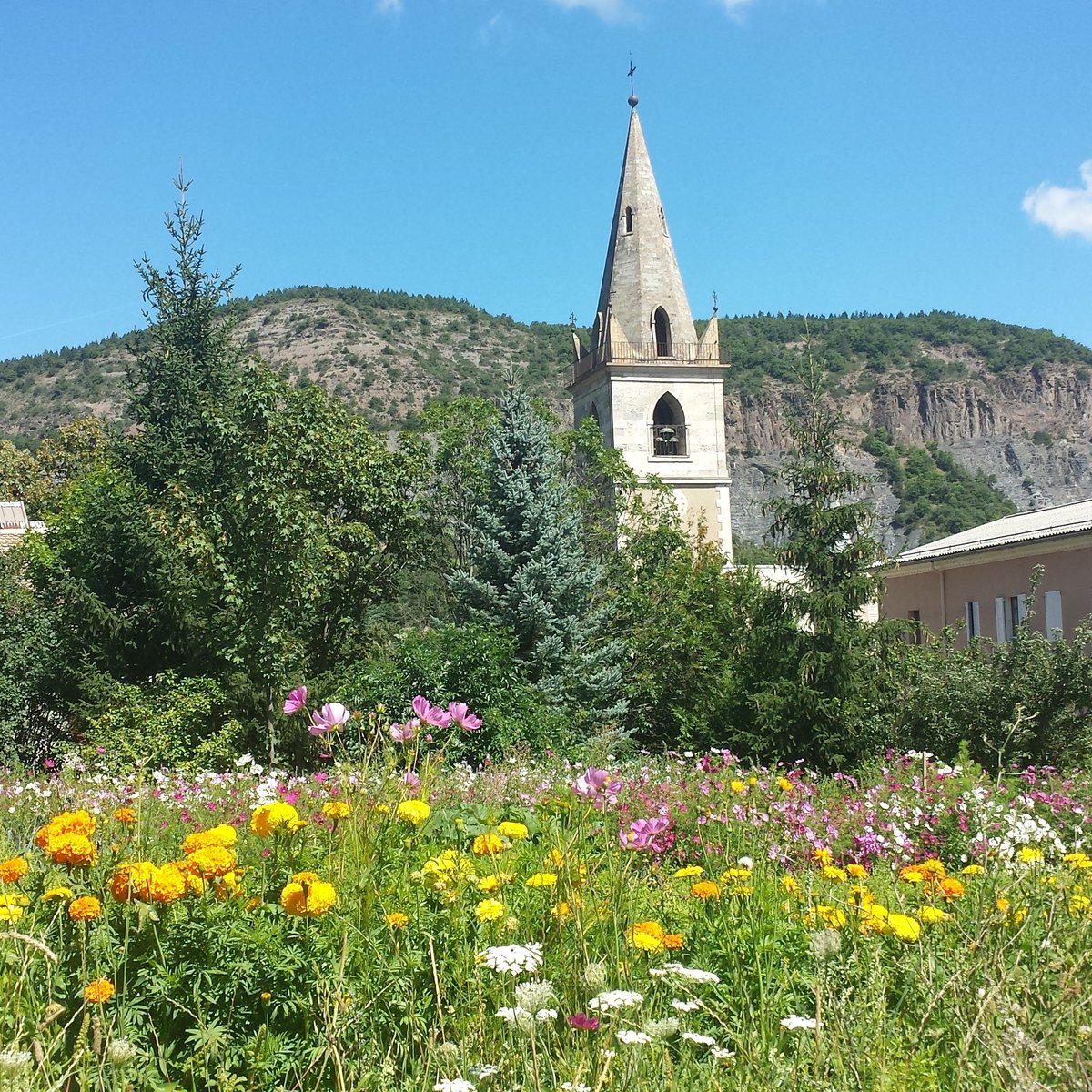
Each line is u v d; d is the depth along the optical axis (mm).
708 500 50500
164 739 18797
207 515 24625
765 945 5016
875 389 175750
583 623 26797
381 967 4207
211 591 23984
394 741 6238
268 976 4016
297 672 22438
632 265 51250
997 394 176125
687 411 50719
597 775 6145
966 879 6387
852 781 13273
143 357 31547
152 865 4160
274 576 22312
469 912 4699
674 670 27688
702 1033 4234
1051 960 4387
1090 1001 3910
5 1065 2930
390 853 5027
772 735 20094
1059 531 31922
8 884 4398
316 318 154750
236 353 32188
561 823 6555
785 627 21125
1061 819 10164
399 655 21531
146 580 25234
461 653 20625
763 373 175125
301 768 21922
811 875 5828
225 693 21344
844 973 4230
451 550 36375
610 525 37531
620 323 50906
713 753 13797
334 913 4363
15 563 30031
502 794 10586
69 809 8758
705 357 50844
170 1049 3746
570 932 4719
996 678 17750
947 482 143500
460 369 144750
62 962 4008
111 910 4219
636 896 5355
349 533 26391
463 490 37469
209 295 31797
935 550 39062
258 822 4691
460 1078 3369
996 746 16781
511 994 4133
